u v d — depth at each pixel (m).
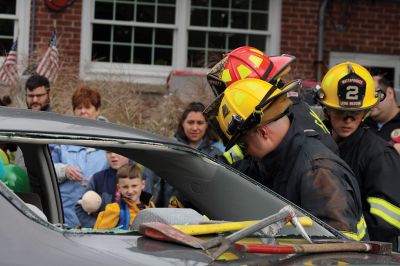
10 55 10.29
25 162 4.54
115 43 13.71
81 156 6.20
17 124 3.32
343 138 4.96
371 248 3.20
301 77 12.62
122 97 10.12
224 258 2.85
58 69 10.47
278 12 14.06
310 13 14.11
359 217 3.99
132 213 5.59
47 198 4.53
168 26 13.85
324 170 3.90
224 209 3.94
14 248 2.64
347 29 14.27
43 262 2.61
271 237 3.36
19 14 13.28
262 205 3.81
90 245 2.79
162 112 9.98
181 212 3.49
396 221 4.71
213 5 14.05
